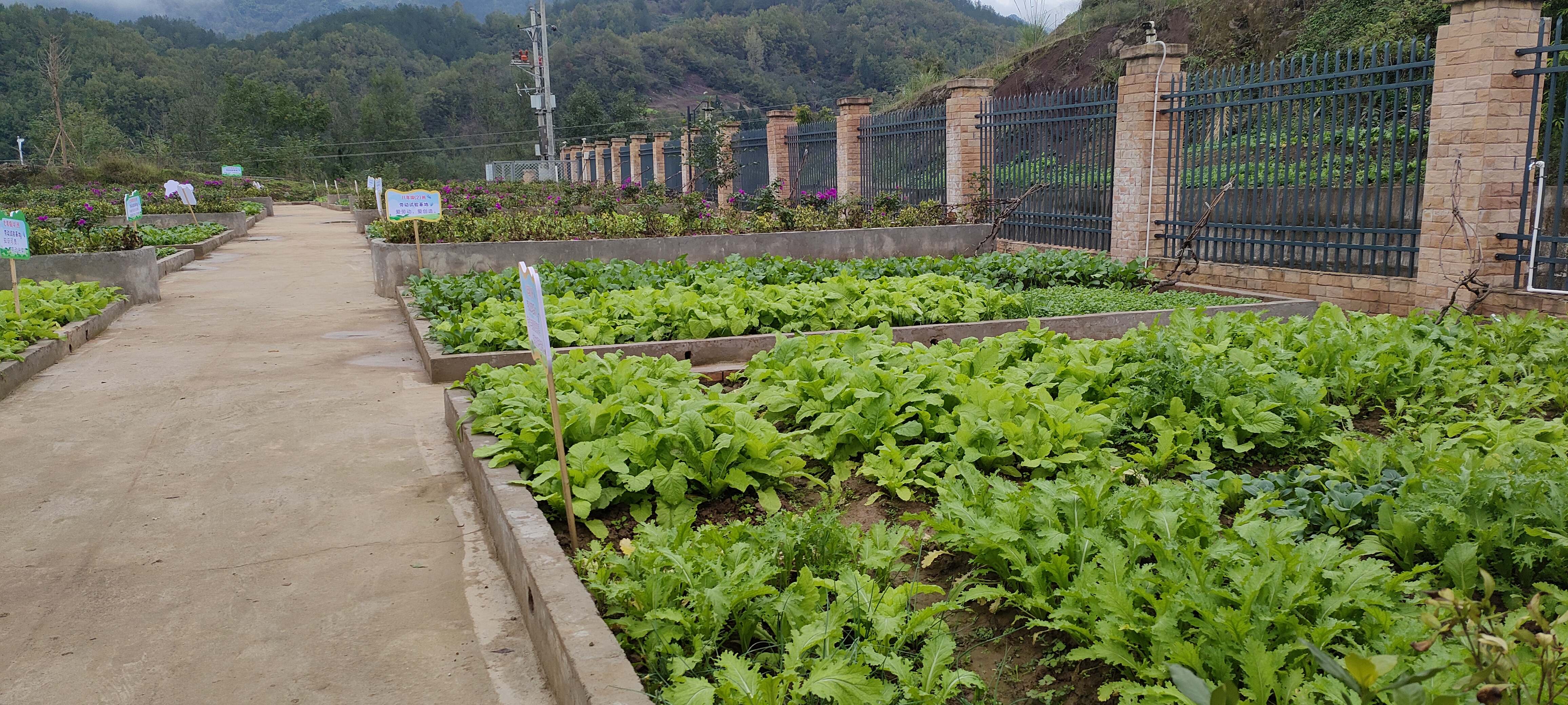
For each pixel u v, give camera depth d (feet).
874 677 10.27
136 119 330.75
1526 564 11.16
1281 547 10.50
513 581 13.92
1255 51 70.79
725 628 11.60
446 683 11.61
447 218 52.24
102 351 31.30
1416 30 59.47
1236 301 33.45
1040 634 10.89
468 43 574.56
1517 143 29.19
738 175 88.38
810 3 565.94
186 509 17.26
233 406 24.09
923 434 17.90
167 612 13.46
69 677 11.85
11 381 25.67
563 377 19.65
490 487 15.61
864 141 69.05
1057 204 49.98
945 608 10.72
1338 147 52.75
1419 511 11.95
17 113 304.71
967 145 57.16
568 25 599.98
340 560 15.05
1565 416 17.93
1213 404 17.61
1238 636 9.35
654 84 434.71
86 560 15.17
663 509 15.19
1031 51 94.43
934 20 467.11
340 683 11.66
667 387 19.16
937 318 30.17
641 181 116.37
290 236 83.56
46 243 43.98
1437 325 25.08
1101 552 11.13
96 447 20.93
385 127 284.20
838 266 38.63
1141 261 39.14
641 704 9.30
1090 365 20.48
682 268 39.11
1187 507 11.81
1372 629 9.56
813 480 15.93
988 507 13.34
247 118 268.82
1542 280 29.40
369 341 32.48
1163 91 41.65
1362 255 33.73
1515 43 28.48
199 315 38.47
